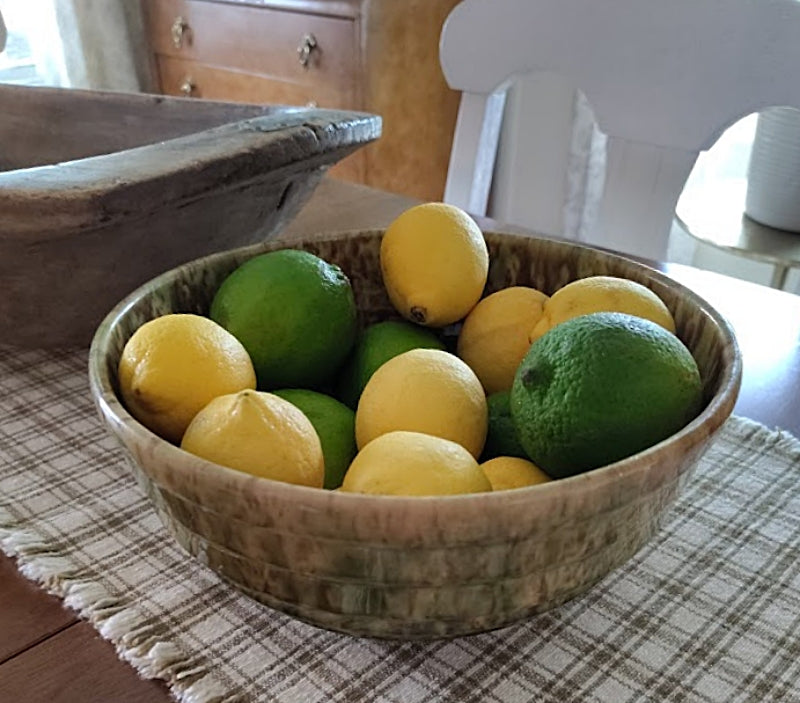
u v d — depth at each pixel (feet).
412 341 1.73
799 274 4.91
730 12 2.79
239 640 1.43
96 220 1.73
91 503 1.76
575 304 1.59
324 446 1.49
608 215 3.22
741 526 1.70
